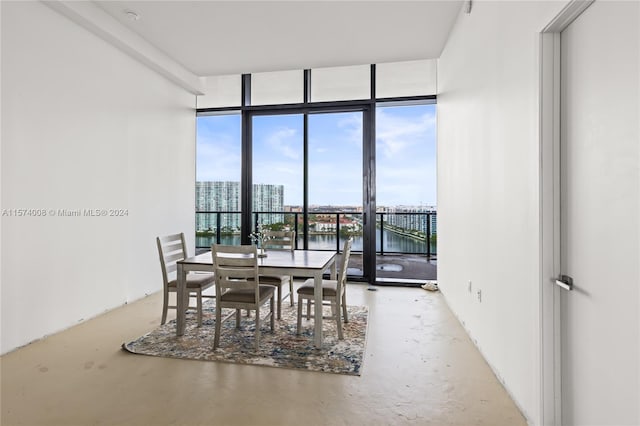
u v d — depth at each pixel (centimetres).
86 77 343
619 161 131
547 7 165
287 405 203
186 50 428
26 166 286
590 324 150
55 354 269
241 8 335
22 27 281
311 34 386
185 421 188
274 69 484
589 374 151
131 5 333
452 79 371
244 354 269
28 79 287
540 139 174
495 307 241
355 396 212
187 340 296
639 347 122
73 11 311
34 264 293
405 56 439
